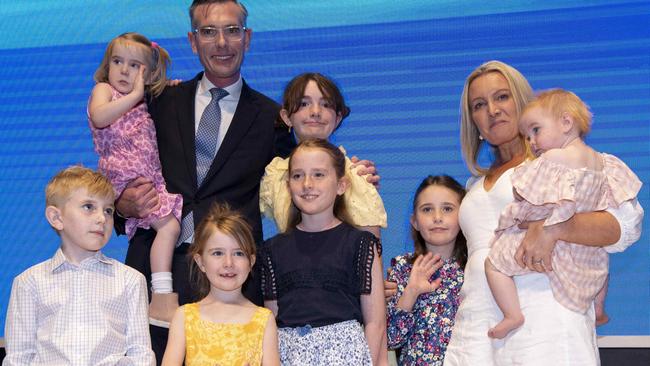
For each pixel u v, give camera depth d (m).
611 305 4.34
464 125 3.60
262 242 3.68
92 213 3.26
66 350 3.16
